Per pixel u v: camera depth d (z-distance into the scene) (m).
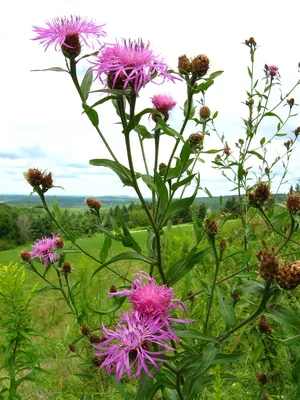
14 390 0.26
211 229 0.19
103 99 0.17
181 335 0.15
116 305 0.19
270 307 0.15
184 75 0.21
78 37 0.18
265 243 0.31
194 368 0.17
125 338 0.14
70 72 0.19
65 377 0.35
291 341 0.17
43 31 0.19
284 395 0.20
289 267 0.15
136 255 0.19
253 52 0.43
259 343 0.21
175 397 0.19
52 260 0.31
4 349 0.27
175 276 0.19
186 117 0.21
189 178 0.18
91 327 0.35
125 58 0.17
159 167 0.28
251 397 0.22
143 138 0.21
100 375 0.29
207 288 0.21
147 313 0.14
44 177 0.25
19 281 0.26
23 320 0.27
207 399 0.24
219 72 0.20
